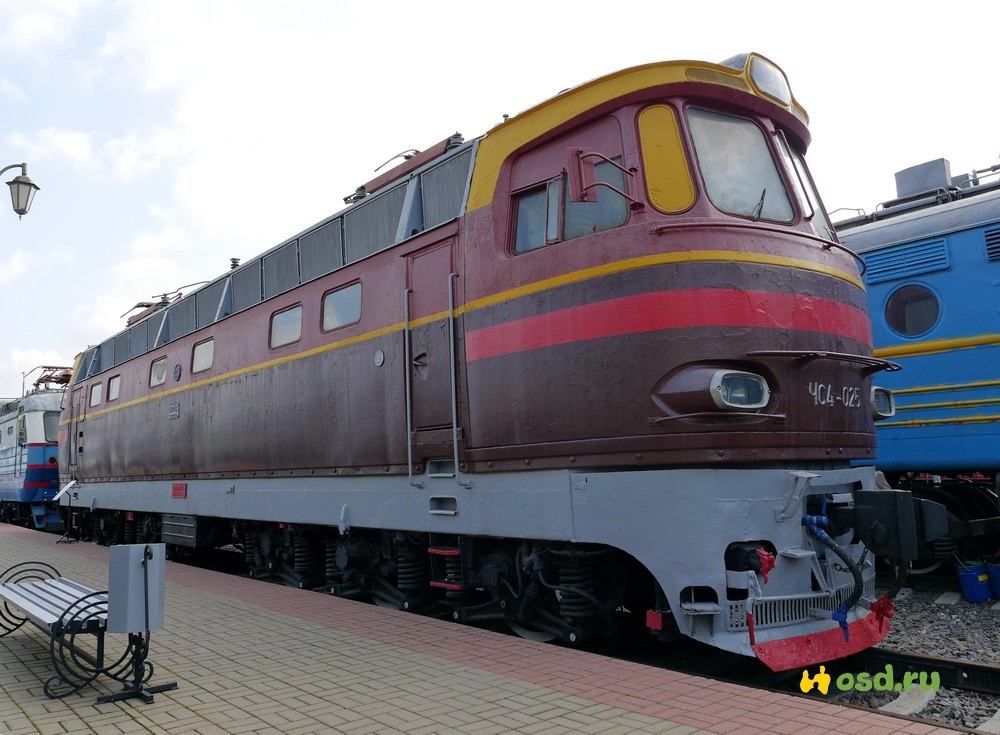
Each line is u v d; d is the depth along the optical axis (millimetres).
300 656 5617
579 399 5555
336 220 8734
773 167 6113
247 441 9797
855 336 6035
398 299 7328
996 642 6566
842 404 5785
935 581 9062
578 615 5859
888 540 5133
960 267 8797
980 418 8484
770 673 5672
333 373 8195
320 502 8352
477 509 6371
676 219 5363
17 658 5949
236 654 5742
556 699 4402
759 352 5199
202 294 11898
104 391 15359
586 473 5559
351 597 8820
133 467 13570
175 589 8945
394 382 7293
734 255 5305
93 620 5047
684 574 5059
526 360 5938
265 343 9578
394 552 7945
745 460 5141
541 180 6145
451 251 6766
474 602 7398
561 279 5730
